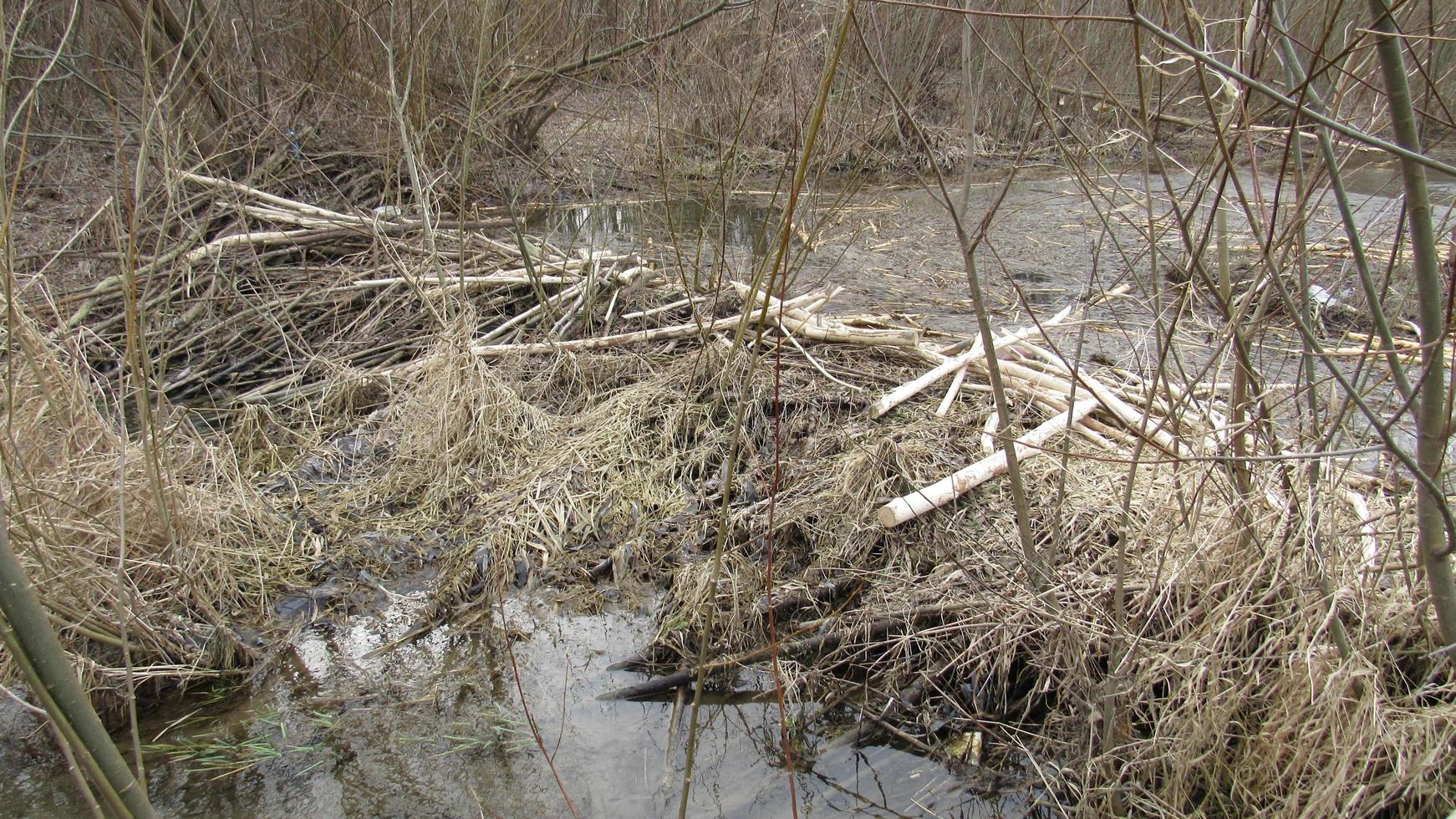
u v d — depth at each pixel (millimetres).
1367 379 3105
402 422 4902
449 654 3750
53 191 7117
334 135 8680
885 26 8477
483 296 6180
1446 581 2264
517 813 3070
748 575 3904
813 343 5566
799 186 1851
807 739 3365
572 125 10266
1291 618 2689
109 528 3590
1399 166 2402
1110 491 3857
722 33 8047
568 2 8641
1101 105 3357
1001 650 3354
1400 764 2346
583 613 3953
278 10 8508
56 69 6973
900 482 4152
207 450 4359
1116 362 5203
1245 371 2619
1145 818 2799
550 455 4734
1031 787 3105
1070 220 8516
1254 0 2131
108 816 2990
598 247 7461
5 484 3414
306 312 6066
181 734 3373
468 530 4340
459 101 8109
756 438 4770
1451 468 2400
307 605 3939
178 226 6352
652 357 5527
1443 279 2594
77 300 5668
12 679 3459
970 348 5352
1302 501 2684
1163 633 2877
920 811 3064
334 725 3420
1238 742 2789
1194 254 2346
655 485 4555
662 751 3324
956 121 10836
